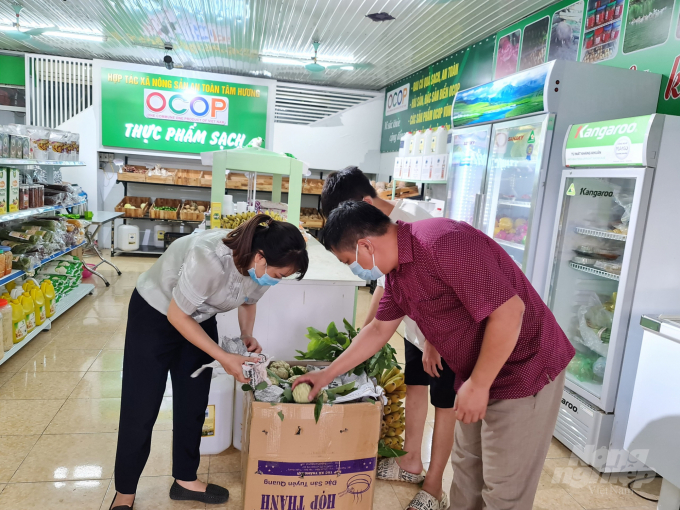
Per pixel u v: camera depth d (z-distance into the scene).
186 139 7.83
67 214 5.63
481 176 3.91
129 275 6.47
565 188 2.87
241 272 1.73
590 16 3.64
